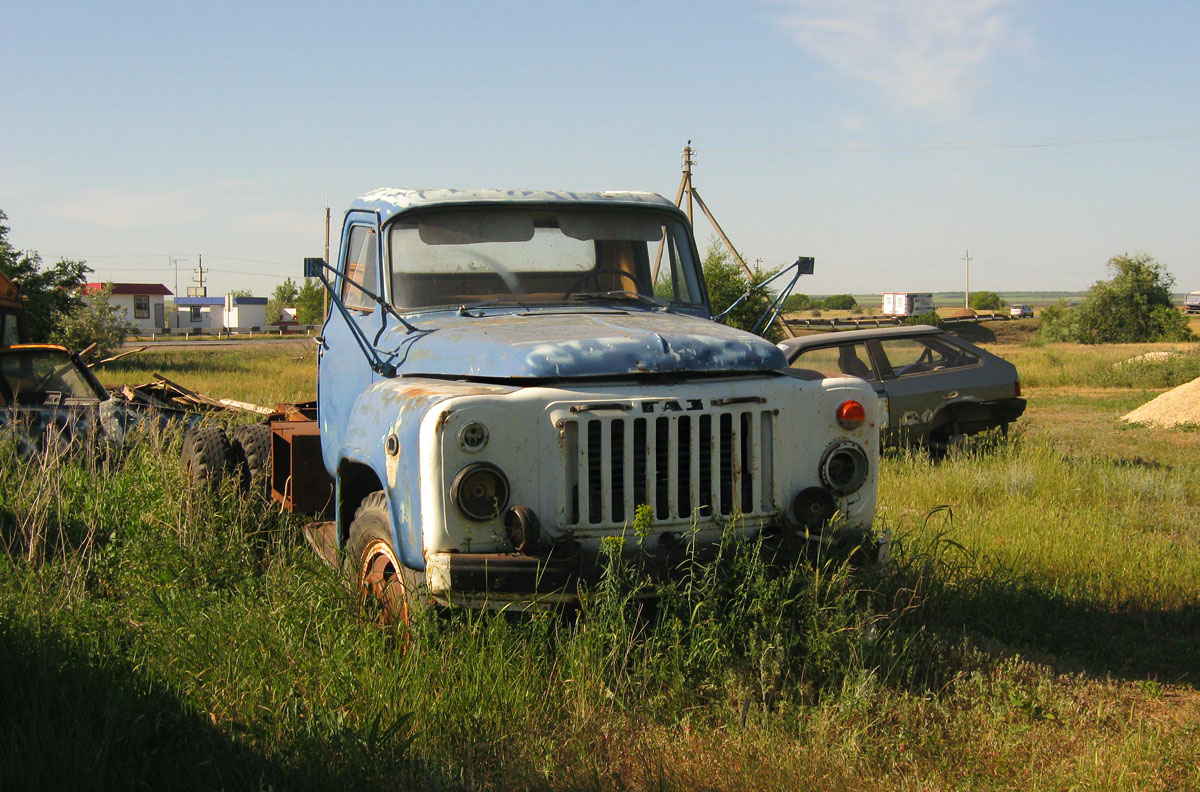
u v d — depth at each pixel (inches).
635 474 175.6
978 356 464.8
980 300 5743.1
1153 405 645.9
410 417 168.6
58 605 194.2
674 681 166.6
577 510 171.3
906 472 401.4
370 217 230.5
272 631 178.9
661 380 179.9
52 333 1267.2
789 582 176.9
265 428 295.9
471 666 160.6
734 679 168.7
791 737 156.8
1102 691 182.5
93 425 350.3
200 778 139.3
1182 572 251.1
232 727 150.6
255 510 256.2
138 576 219.9
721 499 181.2
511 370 174.6
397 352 207.3
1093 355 1307.8
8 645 169.8
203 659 172.6
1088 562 258.1
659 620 173.6
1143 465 454.0
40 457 312.7
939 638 199.9
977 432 461.7
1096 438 563.8
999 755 155.1
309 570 201.6
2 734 141.2
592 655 166.2
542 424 168.9
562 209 232.7
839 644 176.9
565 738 152.8
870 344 457.7
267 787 133.8
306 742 144.3
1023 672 187.8
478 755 147.0
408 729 149.6
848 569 180.2
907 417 445.7
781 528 184.1
